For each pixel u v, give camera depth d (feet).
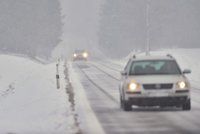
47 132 113.19
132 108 160.76
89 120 134.00
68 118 137.18
